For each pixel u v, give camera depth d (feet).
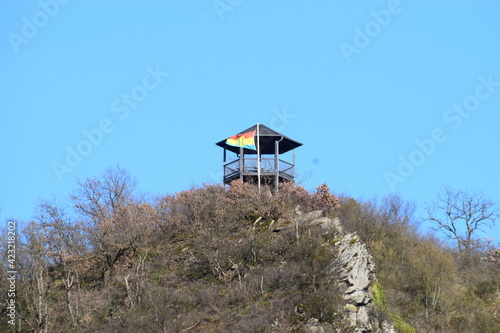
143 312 211.61
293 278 211.20
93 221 258.98
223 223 252.83
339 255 217.15
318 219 240.73
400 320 220.84
